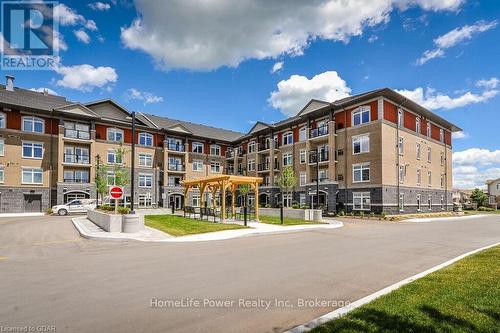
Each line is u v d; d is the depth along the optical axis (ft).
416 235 50.11
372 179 96.48
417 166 110.42
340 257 31.27
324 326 13.79
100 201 112.27
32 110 110.93
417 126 113.50
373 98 98.68
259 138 148.56
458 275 22.16
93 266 26.66
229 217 79.97
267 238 45.96
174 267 26.43
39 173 112.06
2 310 16.57
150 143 139.95
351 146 104.42
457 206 140.56
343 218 92.17
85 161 121.60
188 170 151.12
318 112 114.21
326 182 108.27
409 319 14.32
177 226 58.03
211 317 15.93
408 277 23.59
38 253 32.73
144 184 135.64
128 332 14.12
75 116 117.91
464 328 13.35
